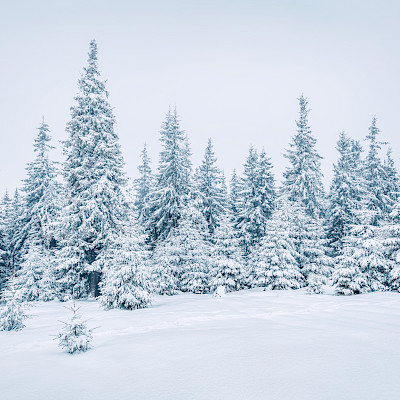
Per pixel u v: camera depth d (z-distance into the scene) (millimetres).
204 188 34500
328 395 4082
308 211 33438
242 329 9000
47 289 23703
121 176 25219
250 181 34375
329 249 28766
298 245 27609
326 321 9938
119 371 5902
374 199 34500
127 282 16234
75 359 7027
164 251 26938
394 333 7641
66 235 23359
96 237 23797
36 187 30688
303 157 34656
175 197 29734
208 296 21578
